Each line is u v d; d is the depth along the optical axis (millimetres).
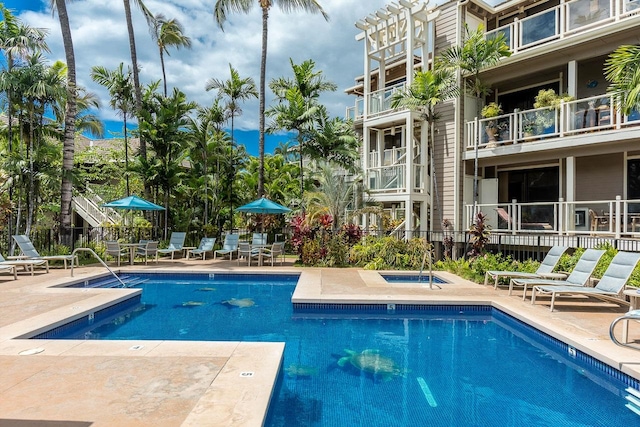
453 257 13555
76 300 7367
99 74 16766
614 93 7730
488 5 14883
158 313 7953
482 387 4598
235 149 20828
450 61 13461
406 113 14969
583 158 13156
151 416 3090
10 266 9523
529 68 13297
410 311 7879
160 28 21906
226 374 3965
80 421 3008
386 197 15477
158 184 16891
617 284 6785
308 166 21781
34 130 14812
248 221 20266
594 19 11477
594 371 4848
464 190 14672
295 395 4344
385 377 4867
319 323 7250
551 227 12000
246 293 9969
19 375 3900
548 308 7188
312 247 13336
